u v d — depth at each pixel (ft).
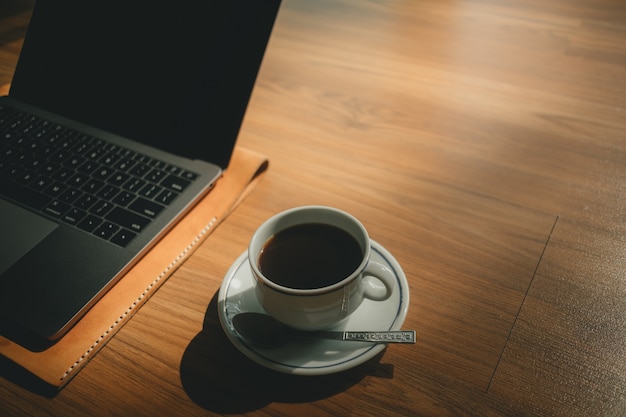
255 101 2.87
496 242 1.98
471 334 1.68
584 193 2.16
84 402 1.56
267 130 2.65
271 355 1.54
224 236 2.06
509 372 1.57
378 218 2.12
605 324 1.68
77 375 1.63
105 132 2.35
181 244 1.96
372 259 1.78
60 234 1.90
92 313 1.73
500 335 1.67
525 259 1.91
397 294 1.68
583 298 1.76
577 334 1.66
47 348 1.64
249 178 2.23
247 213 2.16
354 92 2.87
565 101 2.68
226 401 1.55
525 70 2.94
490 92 2.79
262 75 3.08
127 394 1.58
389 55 3.18
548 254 1.93
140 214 1.97
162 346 1.70
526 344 1.64
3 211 1.98
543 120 2.57
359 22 3.58
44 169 2.18
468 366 1.60
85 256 1.82
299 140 2.57
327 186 2.29
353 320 1.64
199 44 2.18
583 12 3.46
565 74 2.88
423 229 2.06
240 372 1.62
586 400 1.49
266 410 1.52
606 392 1.50
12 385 1.61
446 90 2.84
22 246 1.85
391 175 2.32
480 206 2.14
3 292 1.71
